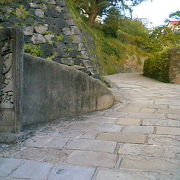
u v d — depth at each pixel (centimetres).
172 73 1280
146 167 285
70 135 403
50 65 472
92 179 261
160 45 2322
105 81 929
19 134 378
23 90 417
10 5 771
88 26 1727
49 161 305
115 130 429
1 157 318
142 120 495
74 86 535
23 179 264
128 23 2450
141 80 1404
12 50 375
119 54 2042
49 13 823
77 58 808
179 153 324
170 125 455
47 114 475
